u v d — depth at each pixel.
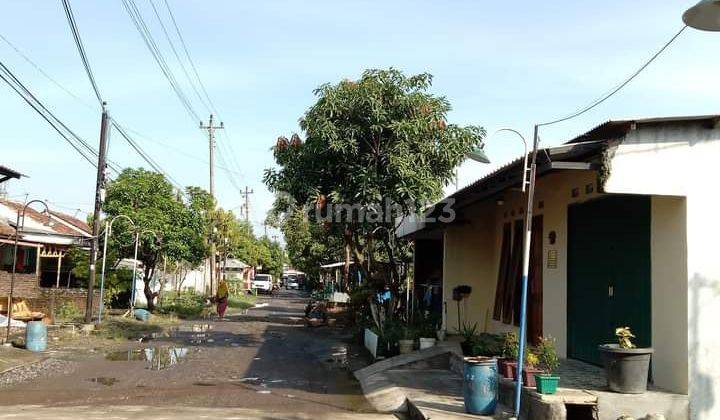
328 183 14.75
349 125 13.86
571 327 10.94
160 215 27.22
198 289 54.53
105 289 26.56
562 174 11.34
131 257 28.25
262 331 22.75
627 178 8.06
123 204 26.89
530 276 12.80
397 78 14.08
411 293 22.62
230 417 8.78
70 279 29.80
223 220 42.41
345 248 29.77
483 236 16.20
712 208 8.12
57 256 26.00
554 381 7.95
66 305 23.42
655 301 8.61
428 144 14.04
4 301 19.83
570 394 7.92
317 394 11.08
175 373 13.10
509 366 9.14
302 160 14.65
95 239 21.11
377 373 12.45
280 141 15.39
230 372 13.42
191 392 10.96
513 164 9.34
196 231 29.31
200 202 29.77
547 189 12.09
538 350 8.93
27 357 14.34
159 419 8.49
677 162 8.15
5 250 24.59
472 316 15.95
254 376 12.96
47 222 27.31
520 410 8.45
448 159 14.08
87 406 9.55
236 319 28.17
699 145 8.21
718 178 8.17
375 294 17.78
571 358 10.85
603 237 10.02
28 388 11.09
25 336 15.91
